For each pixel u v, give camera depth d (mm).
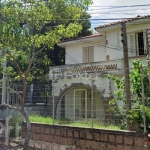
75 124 9359
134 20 14711
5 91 12453
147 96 8055
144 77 8188
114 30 16328
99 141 7703
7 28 6422
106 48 16688
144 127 6887
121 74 14047
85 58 18875
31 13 7316
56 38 7805
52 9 7520
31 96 13820
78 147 8172
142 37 15195
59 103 16375
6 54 7863
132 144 6988
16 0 7031
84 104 15820
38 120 10453
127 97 8234
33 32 7984
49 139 9031
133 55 15281
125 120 8727
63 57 24906
